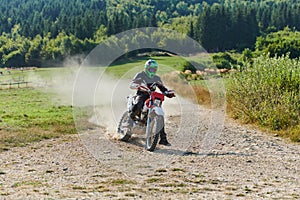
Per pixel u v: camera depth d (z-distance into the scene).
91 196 5.80
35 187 6.25
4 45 84.25
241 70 15.17
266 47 43.72
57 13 118.81
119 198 5.71
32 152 9.00
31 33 98.56
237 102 13.98
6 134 10.89
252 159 8.37
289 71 13.59
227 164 7.94
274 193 6.04
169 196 5.86
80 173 7.25
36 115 15.45
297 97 12.40
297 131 10.83
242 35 65.81
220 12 63.09
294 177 7.04
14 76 50.03
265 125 12.09
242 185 6.51
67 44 59.81
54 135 10.91
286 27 82.19
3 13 130.00
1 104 20.66
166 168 7.62
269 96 13.20
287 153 9.03
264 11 93.25
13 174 7.12
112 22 52.03
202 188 6.31
